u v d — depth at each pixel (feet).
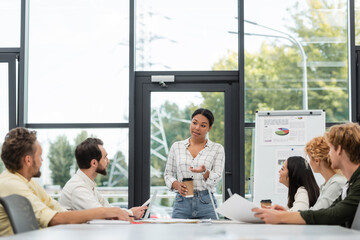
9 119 16.40
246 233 5.70
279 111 15.53
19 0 16.90
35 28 16.97
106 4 17.04
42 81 16.79
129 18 16.78
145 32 16.97
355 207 7.16
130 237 5.27
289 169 9.28
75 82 16.80
